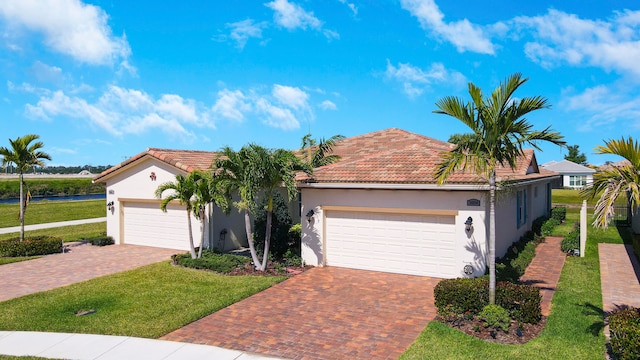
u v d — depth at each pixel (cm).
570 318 1001
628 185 755
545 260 1664
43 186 6203
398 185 1411
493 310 943
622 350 752
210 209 1875
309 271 1519
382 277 1427
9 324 1020
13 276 1501
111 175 2194
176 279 1408
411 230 1450
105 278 1437
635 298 1162
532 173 2228
